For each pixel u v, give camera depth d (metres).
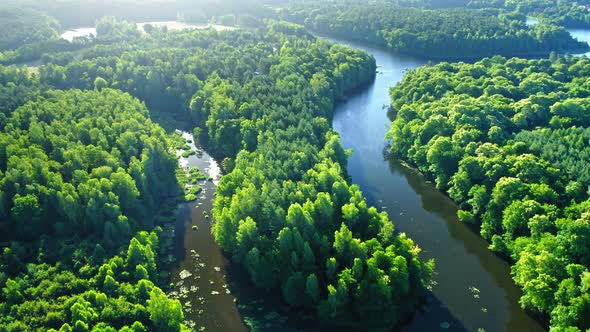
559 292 109.31
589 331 97.88
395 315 118.88
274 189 141.00
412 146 193.50
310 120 194.38
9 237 142.12
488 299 128.88
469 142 174.25
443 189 176.75
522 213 134.38
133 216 156.75
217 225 145.00
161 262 146.88
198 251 151.75
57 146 172.62
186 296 133.50
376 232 133.62
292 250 128.25
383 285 115.19
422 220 162.62
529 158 152.88
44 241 138.62
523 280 121.50
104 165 166.75
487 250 147.12
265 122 193.75
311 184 146.62
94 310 112.19
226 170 194.62
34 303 113.88
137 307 115.00
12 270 127.69
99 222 144.00
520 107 193.25
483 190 151.62
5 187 146.38
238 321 125.06
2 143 165.62
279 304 129.88
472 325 120.94
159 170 182.50
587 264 115.12
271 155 165.00
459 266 141.12
